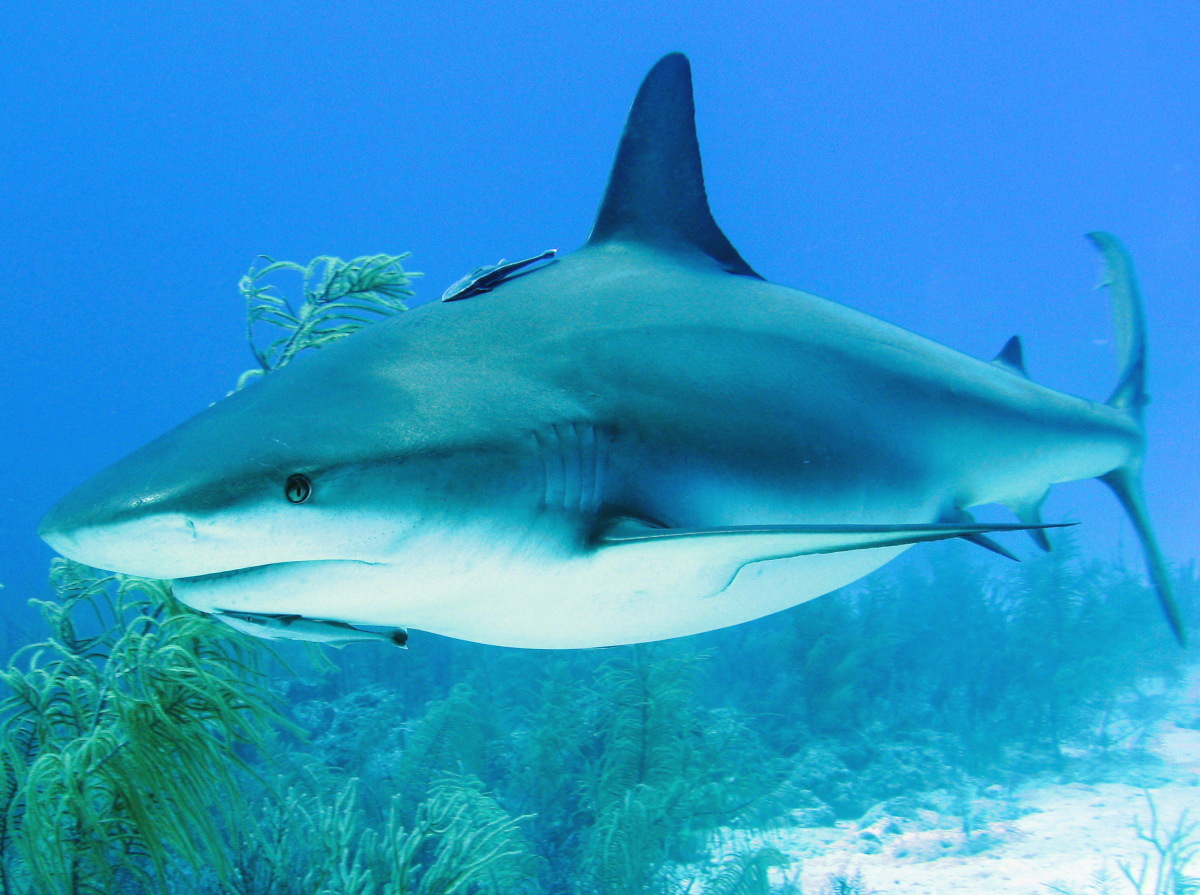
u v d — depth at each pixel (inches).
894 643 520.1
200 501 56.0
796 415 94.4
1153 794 386.3
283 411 66.2
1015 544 1170.0
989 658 533.0
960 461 119.2
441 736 307.7
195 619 117.0
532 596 74.9
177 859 151.7
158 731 109.1
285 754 247.4
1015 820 362.3
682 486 82.4
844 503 98.5
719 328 95.1
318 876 156.5
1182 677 553.6
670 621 84.4
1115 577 650.8
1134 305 193.0
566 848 280.2
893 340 115.6
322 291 167.5
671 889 250.7
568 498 74.2
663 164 105.8
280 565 61.6
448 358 77.4
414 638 492.1
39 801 105.0
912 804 378.6
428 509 64.7
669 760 280.5
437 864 168.1
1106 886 280.4
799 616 497.7
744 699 520.7
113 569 59.1
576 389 79.2
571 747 310.3
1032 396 135.7
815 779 399.9
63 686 122.6
